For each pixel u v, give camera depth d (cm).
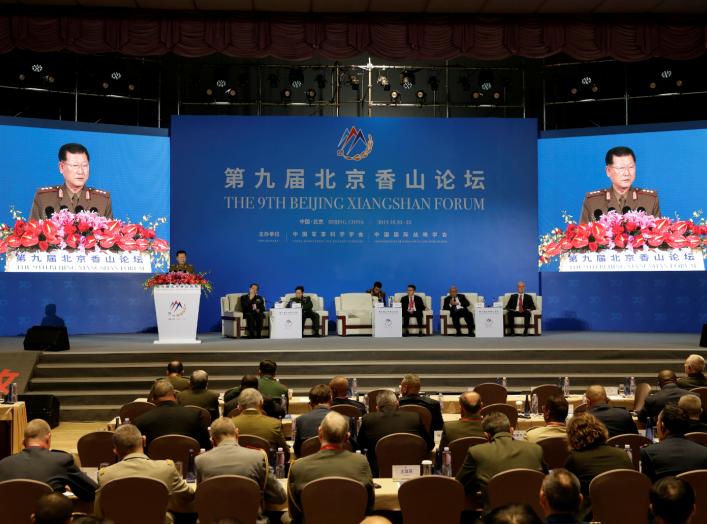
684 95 1823
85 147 1755
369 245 1873
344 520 498
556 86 1873
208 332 1822
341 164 1875
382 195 1877
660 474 533
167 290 1467
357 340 1584
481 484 536
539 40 1584
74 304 1742
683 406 648
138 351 1327
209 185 1838
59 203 1734
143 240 1802
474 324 1716
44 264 1720
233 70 1848
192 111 1884
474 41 1580
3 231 1684
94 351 1330
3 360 1273
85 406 1219
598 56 1582
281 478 623
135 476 493
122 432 523
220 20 1557
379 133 1880
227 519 332
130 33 1541
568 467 538
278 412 778
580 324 1877
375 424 686
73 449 1008
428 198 1883
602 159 1856
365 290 1867
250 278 1847
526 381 1298
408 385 805
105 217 1770
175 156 1827
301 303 1708
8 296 1691
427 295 1853
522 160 1889
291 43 1570
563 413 633
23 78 1683
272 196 1856
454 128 1888
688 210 1802
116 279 1777
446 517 513
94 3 1512
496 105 1861
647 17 1577
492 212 1888
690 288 1805
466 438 627
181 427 684
